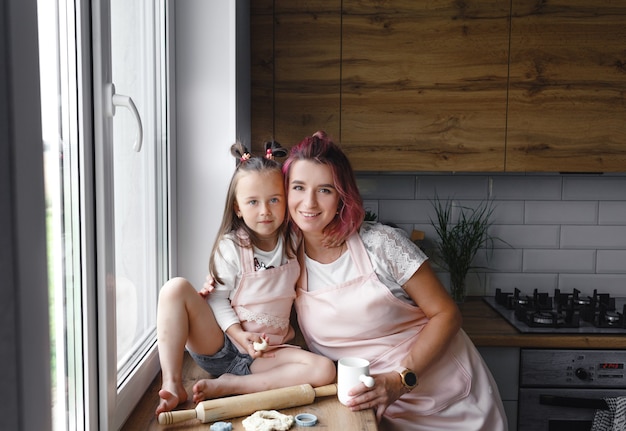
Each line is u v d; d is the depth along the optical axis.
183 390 1.21
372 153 2.29
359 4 2.23
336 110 2.27
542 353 2.15
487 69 2.26
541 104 2.27
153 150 1.54
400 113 2.27
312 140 1.35
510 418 2.18
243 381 1.24
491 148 2.29
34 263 0.59
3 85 0.53
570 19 2.24
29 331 0.58
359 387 1.21
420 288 1.43
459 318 1.44
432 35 2.25
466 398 1.50
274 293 1.35
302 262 1.45
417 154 2.29
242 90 1.95
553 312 2.35
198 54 1.73
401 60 2.25
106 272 1.02
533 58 2.26
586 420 2.17
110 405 1.06
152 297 1.54
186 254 1.78
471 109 2.27
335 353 1.48
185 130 1.75
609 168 2.30
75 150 0.95
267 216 1.31
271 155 1.44
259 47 2.25
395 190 2.68
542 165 2.30
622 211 2.70
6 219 0.53
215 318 1.31
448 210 2.69
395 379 1.28
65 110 0.93
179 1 1.72
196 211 1.77
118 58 1.20
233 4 1.72
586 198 2.69
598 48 2.26
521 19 2.24
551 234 2.70
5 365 0.53
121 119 1.22
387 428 1.42
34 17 0.60
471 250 2.65
